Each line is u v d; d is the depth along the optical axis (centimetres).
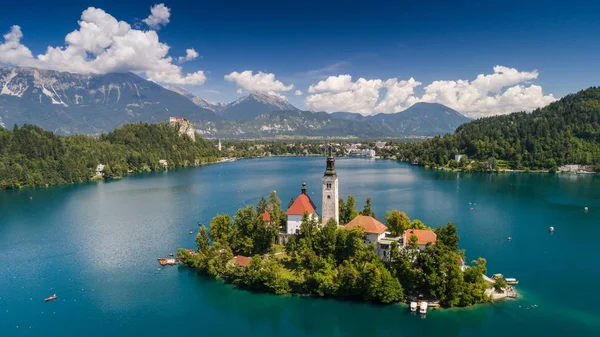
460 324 12781
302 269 16088
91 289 15925
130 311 14262
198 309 14338
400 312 13550
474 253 18612
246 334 12800
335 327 13025
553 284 15362
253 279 15388
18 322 13600
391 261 15275
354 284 14288
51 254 19825
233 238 18275
